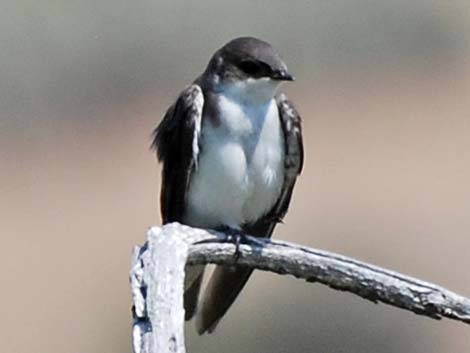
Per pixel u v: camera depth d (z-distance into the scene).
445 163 21.03
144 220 19.48
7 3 23.97
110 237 18.73
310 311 12.18
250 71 8.12
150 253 6.29
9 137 23.25
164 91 24.47
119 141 23.31
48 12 23.75
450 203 18.33
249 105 8.16
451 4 26.09
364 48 25.78
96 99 24.06
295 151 8.29
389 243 15.88
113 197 20.41
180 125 8.18
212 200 8.20
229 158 8.12
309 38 25.78
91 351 14.88
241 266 7.23
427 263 15.52
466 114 23.91
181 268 6.24
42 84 23.75
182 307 5.96
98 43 24.28
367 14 25.69
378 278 6.70
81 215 19.83
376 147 22.20
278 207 8.49
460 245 15.75
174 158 8.26
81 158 22.73
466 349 12.34
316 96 25.25
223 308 8.36
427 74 25.64
